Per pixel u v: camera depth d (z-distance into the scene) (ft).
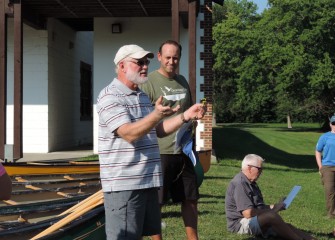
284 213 28.14
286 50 120.16
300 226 24.82
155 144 12.69
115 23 54.29
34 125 54.85
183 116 13.03
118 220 12.26
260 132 118.21
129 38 54.54
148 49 54.49
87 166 30.04
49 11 51.01
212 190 33.99
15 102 42.96
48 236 12.98
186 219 16.81
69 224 14.21
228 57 148.87
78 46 67.56
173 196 16.72
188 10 42.65
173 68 16.21
